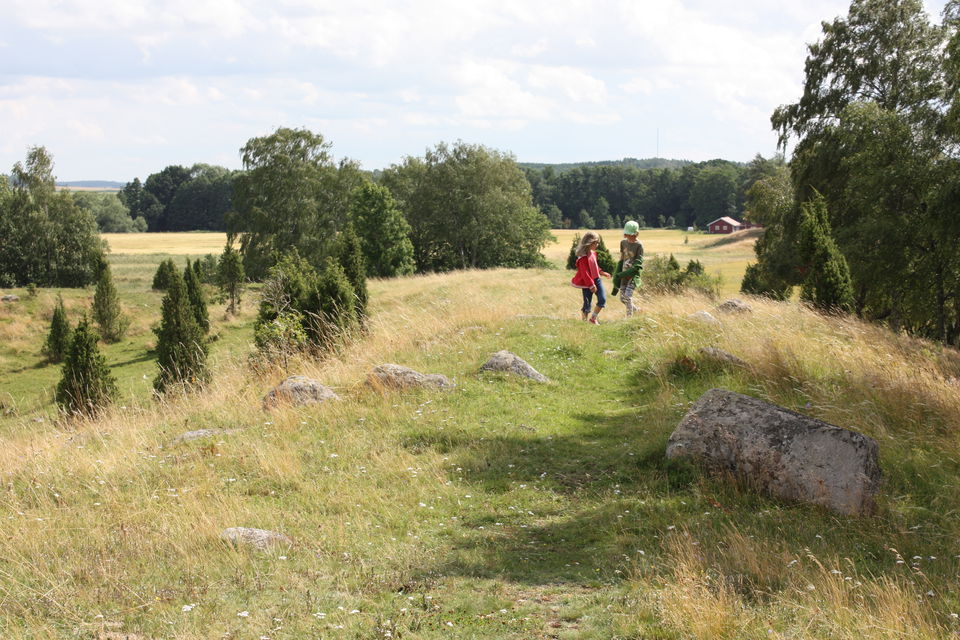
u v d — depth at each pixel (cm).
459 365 1116
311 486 652
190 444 794
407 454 741
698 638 361
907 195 3059
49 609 398
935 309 3038
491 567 480
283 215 6581
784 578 441
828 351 1095
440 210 7075
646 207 18038
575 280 1438
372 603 415
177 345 1905
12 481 680
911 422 795
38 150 6594
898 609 391
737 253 10038
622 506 599
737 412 668
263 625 379
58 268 6506
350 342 1384
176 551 494
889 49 3547
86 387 1705
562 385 1039
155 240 13100
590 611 405
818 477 599
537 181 18725
